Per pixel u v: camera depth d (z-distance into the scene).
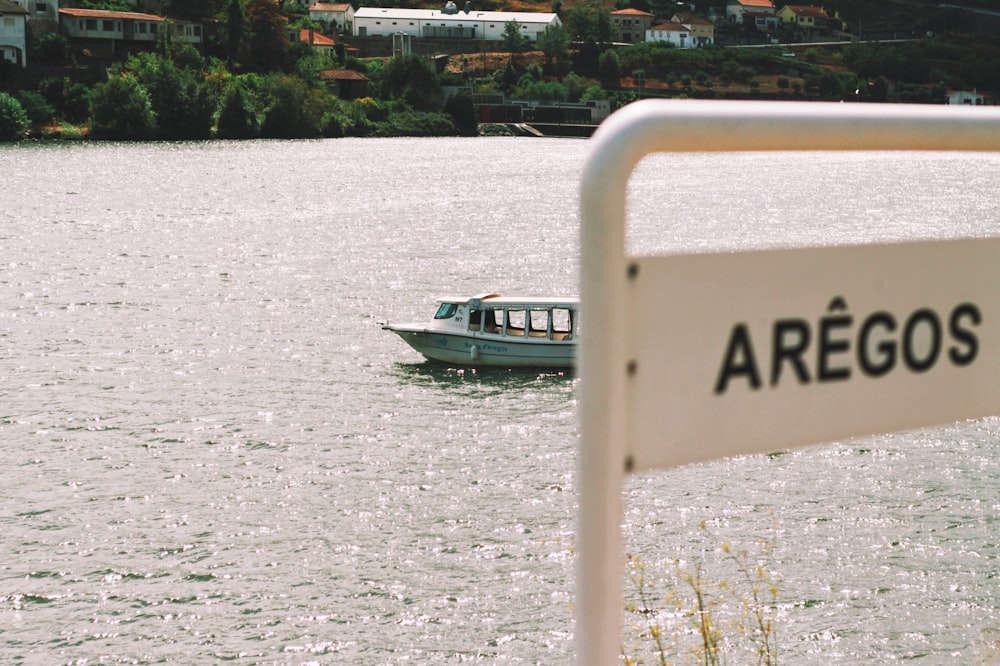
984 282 2.44
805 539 27.02
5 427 37.34
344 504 30.00
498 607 23.78
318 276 72.31
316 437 36.41
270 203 118.69
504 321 47.41
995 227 98.81
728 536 27.20
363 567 25.89
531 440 36.00
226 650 22.14
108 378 44.56
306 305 62.03
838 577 24.80
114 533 27.92
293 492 31.00
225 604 24.06
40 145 183.75
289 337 53.03
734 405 2.17
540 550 26.73
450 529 28.11
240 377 44.91
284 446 35.41
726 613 22.45
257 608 23.88
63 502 30.08
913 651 21.58
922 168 187.12
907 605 23.52
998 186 145.38
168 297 64.06
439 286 69.25
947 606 23.47
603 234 1.99
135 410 39.69
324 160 174.50
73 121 199.12
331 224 101.62
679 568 25.05
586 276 2.01
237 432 36.97
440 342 47.44
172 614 23.61
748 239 91.56
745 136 2.05
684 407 2.11
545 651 21.95
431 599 24.19
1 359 47.84
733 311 2.16
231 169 155.50
